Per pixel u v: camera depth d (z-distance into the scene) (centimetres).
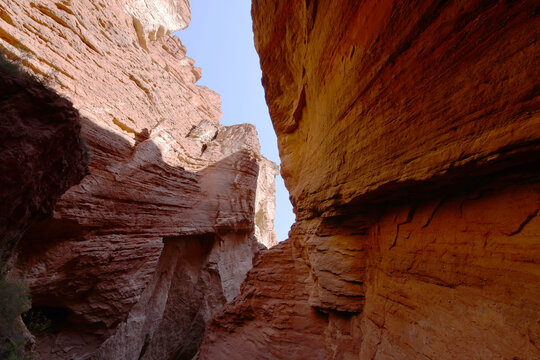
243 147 2703
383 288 646
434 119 421
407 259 564
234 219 2341
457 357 392
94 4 1672
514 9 313
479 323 374
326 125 821
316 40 871
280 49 1250
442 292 457
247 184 2598
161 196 1728
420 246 528
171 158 2055
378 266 694
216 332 1255
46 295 1133
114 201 1371
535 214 337
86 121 1338
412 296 533
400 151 489
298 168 1355
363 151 604
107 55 1705
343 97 696
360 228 793
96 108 1481
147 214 1593
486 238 394
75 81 1397
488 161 346
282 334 1012
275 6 1113
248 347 1066
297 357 913
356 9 627
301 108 1229
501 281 358
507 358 324
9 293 482
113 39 1805
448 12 391
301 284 1148
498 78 331
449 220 470
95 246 1238
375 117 563
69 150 514
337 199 732
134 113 1792
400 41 482
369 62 575
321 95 874
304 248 1143
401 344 532
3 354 425
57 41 1343
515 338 322
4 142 350
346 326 814
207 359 1132
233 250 2464
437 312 457
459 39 379
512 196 369
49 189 514
